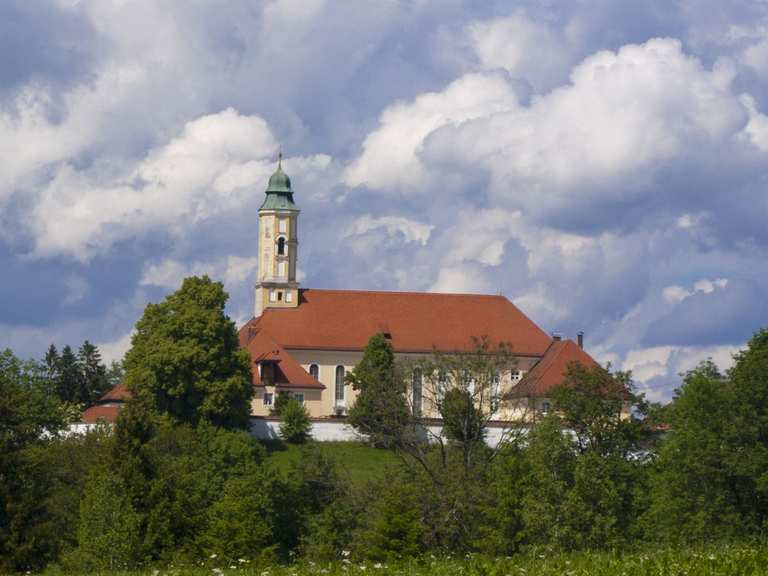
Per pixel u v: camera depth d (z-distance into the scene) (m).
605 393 93.56
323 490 95.00
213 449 101.75
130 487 81.56
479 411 93.56
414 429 94.19
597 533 76.38
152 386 127.88
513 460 82.31
